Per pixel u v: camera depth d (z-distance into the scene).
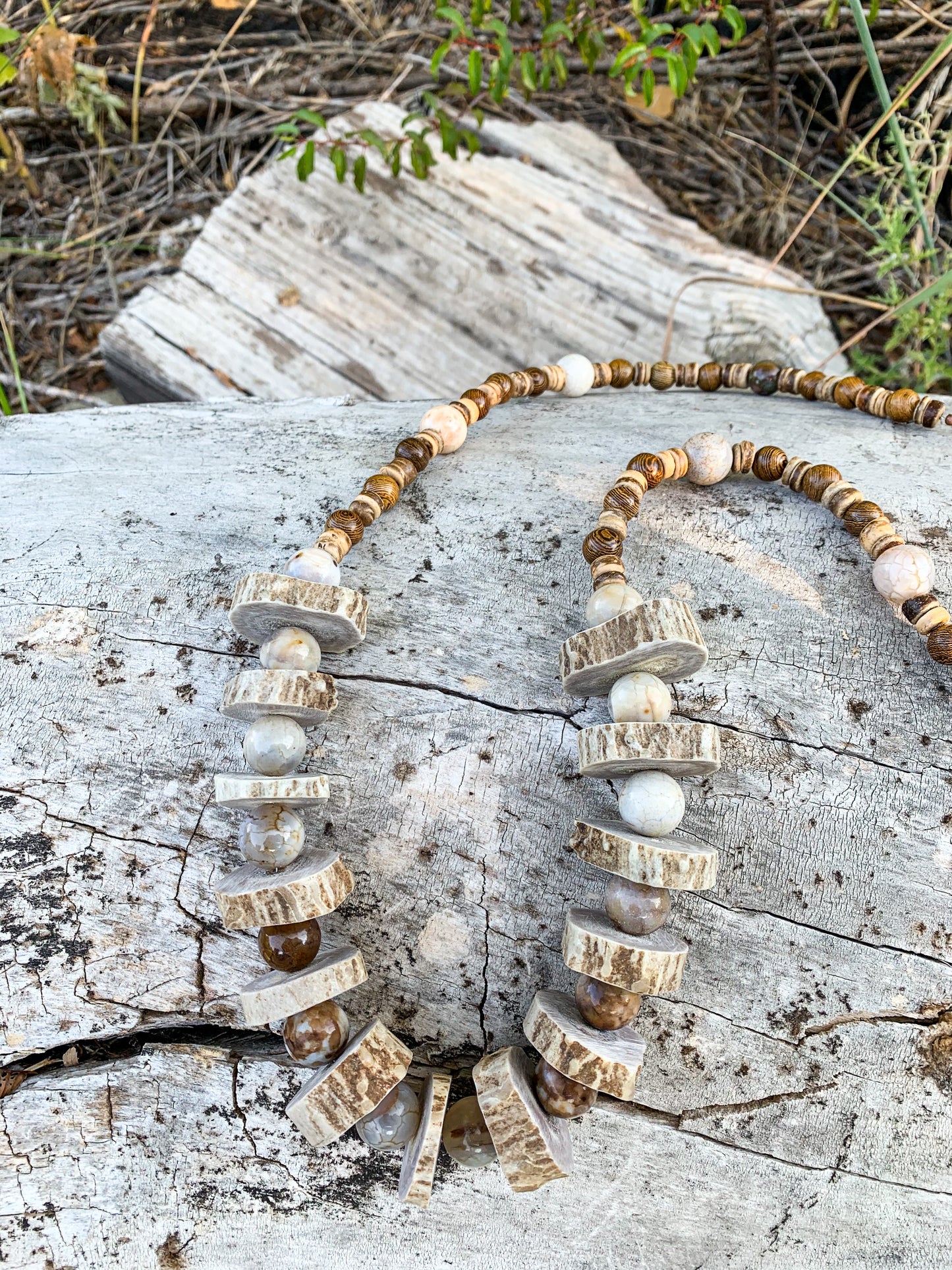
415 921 0.24
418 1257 0.24
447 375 0.44
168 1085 0.24
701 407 0.32
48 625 0.26
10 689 0.26
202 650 0.26
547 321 0.45
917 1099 0.23
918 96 0.48
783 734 0.24
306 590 0.24
